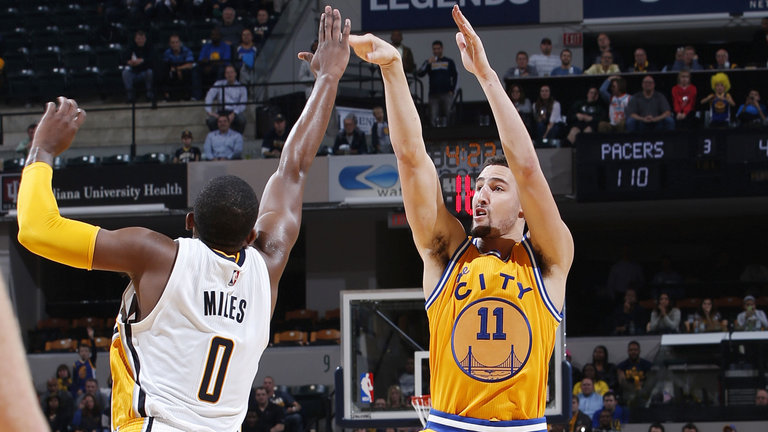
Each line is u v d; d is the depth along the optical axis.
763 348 14.68
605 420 13.77
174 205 16.80
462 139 14.85
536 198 4.00
